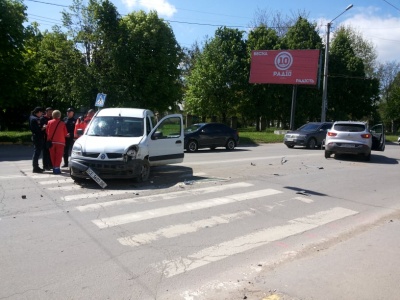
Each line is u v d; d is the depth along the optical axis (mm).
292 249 5375
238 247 5391
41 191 8375
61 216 6535
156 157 10297
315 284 4219
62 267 4512
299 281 4297
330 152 16578
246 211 7289
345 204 8227
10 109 33188
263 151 19906
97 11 26922
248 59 40562
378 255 5152
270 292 4016
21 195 7953
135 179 9531
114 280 4227
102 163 8758
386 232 6258
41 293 3879
